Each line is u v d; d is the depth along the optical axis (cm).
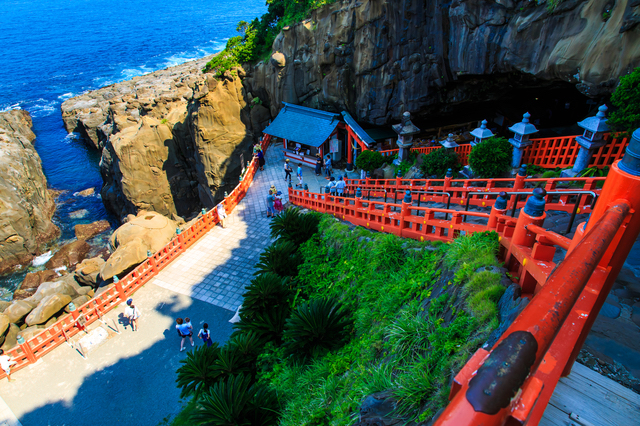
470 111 2661
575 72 1554
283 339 963
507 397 89
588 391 328
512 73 1959
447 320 559
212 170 3097
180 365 1280
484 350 153
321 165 2531
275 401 827
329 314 898
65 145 5300
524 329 123
